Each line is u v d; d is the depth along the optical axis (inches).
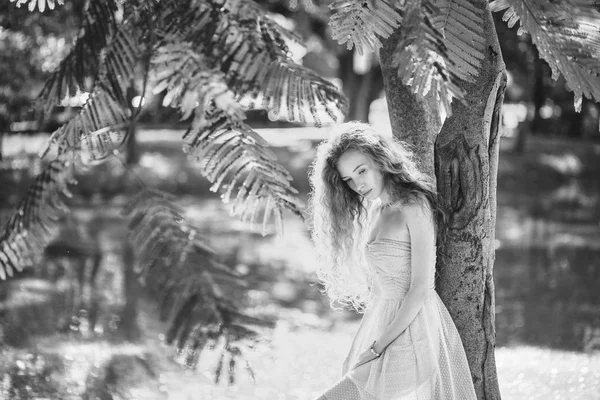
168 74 69.6
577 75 85.0
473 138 160.7
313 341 322.7
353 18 92.4
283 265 542.0
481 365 169.3
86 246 563.2
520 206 946.7
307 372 271.4
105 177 896.3
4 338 313.4
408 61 81.7
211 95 67.2
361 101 1256.8
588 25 87.0
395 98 168.1
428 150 170.1
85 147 77.5
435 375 146.3
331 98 71.9
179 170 952.9
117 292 417.7
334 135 152.3
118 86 74.3
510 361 272.2
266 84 70.6
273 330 62.6
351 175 149.0
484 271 167.0
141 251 65.2
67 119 78.8
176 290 62.0
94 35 75.0
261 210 74.7
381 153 147.3
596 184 1112.2
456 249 163.9
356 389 146.9
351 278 163.9
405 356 144.5
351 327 360.5
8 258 79.3
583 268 546.6
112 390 248.5
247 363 60.7
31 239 79.3
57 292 413.4
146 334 326.3
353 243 159.9
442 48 81.7
